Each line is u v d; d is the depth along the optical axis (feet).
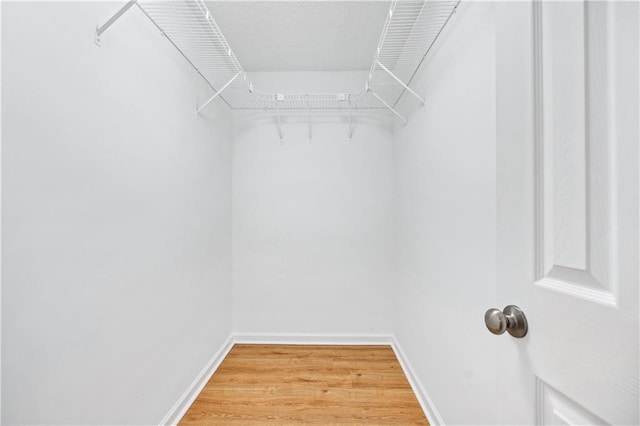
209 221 6.62
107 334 3.40
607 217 1.30
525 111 1.76
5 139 2.32
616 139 1.27
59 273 2.78
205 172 6.41
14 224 2.39
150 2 4.00
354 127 8.25
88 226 3.12
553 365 1.54
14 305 2.39
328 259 8.28
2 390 2.32
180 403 5.12
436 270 4.84
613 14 1.28
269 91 8.31
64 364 2.83
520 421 1.78
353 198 8.29
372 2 5.62
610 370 1.25
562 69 1.53
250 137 8.31
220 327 7.29
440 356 4.67
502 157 1.96
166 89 4.75
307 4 5.71
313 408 5.35
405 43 5.78
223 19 6.13
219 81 7.21
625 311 1.20
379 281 8.24
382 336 8.15
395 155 7.90
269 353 7.54
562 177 1.53
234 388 5.96
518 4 1.81
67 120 2.86
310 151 8.29
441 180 4.60
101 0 3.31
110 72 3.45
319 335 8.19
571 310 1.43
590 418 1.36
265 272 8.29
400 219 7.38
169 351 4.81
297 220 8.30
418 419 5.09
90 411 3.14
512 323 1.80
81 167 3.03
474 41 3.54
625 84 1.24
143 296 4.09
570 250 1.48
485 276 3.33
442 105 4.54
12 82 2.37
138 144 3.99
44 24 2.63
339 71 8.27
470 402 3.68
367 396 5.70
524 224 1.77
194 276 5.80
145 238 4.14
